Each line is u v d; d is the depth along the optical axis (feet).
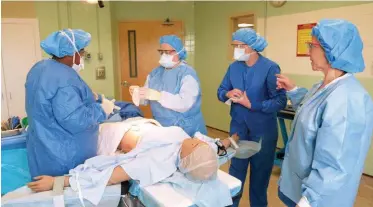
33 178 4.98
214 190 4.32
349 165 3.81
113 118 6.98
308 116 4.20
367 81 9.55
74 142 4.90
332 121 3.80
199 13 16.90
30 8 13.17
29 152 5.19
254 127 7.25
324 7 10.43
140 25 16.01
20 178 6.16
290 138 4.79
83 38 5.14
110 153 5.57
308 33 11.02
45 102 4.55
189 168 4.40
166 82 6.97
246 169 7.57
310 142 4.21
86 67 12.56
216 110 16.53
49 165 4.91
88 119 4.84
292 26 11.67
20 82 13.60
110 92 13.10
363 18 9.37
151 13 16.44
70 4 11.93
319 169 3.90
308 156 4.30
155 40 16.25
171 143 4.95
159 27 16.24
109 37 12.68
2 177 6.02
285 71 12.23
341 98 3.86
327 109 3.87
